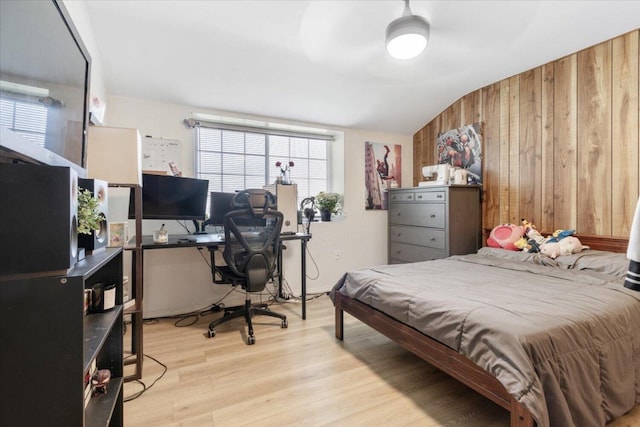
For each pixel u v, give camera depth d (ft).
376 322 6.31
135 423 4.64
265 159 11.30
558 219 8.65
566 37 7.50
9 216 2.37
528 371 3.48
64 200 2.52
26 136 2.75
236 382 5.74
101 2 6.01
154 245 7.05
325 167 12.59
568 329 4.00
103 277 4.45
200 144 10.19
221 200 9.48
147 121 9.03
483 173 10.65
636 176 7.17
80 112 4.12
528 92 9.30
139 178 5.95
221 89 8.98
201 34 7.02
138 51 7.34
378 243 13.00
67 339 2.49
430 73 9.34
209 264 9.75
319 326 8.50
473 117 10.89
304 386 5.62
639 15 6.64
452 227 10.12
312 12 6.45
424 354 5.13
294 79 8.98
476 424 4.61
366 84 9.67
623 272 6.23
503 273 7.01
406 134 13.52
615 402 4.17
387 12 6.48
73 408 2.50
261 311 8.41
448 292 5.50
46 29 3.10
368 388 5.56
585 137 8.06
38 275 2.43
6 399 2.38
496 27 7.09
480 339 4.14
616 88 7.48
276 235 8.19
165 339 7.63
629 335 4.58
